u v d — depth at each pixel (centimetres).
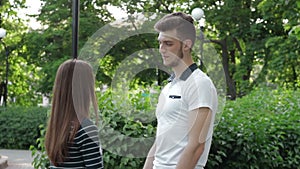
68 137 246
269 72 1784
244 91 1819
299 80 1777
